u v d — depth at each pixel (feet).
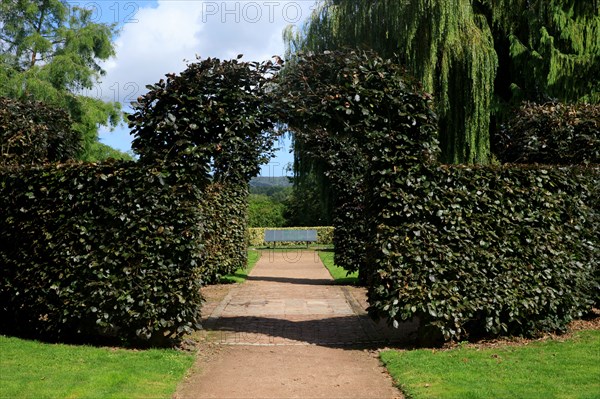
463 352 20.43
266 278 52.85
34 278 21.94
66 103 64.75
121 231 21.38
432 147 22.89
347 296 38.81
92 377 16.70
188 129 22.24
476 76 42.68
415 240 21.80
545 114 29.73
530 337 22.84
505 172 23.03
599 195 25.46
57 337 22.18
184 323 21.40
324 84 23.50
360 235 45.32
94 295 20.99
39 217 22.08
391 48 45.21
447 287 21.57
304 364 20.11
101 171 21.74
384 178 22.49
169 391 16.08
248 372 19.01
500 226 22.49
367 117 22.72
